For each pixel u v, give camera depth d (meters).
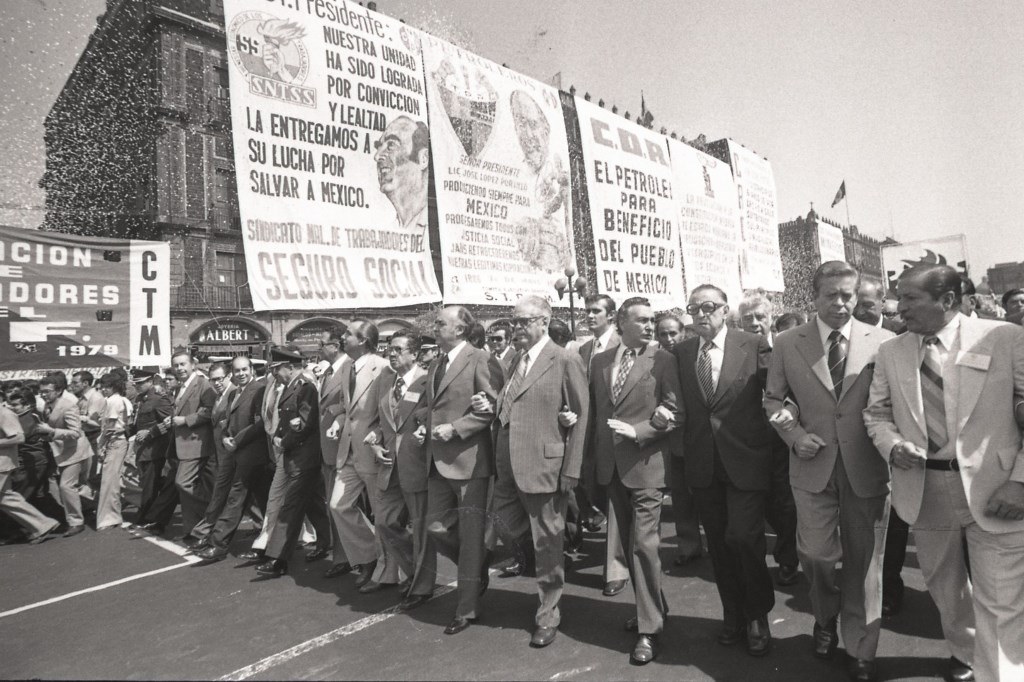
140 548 5.44
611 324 5.19
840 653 2.74
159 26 16.88
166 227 17.14
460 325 3.51
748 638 2.80
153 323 6.66
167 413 6.33
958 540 2.32
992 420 2.18
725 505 2.90
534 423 3.10
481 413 3.25
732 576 2.89
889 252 9.96
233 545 5.36
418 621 3.36
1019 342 2.18
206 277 18.42
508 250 7.23
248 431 4.77
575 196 17.17
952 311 2.32
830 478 2.58
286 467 4.33
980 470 2.17
